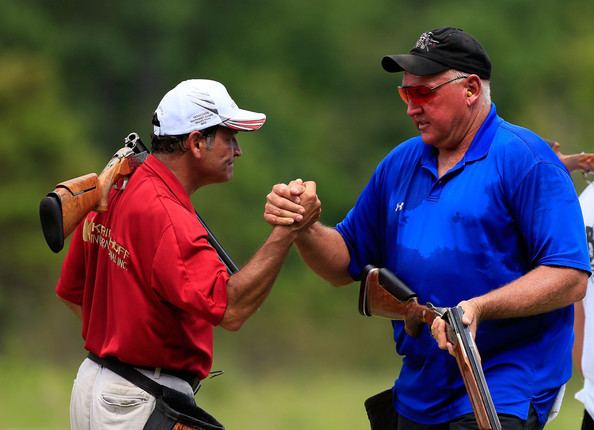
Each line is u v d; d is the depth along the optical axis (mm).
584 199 19578
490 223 17094
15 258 88688
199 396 62000
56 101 102688
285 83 115938
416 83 17312
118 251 16969
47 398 54156
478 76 17344
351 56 119500
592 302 19562
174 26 110562
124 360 17156
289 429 48188
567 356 17703
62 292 18672
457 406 17453
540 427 17469
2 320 84875
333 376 89375
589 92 117625
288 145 110250
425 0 123125
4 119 98125
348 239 18953
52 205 16234
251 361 92500
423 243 17469
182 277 16516
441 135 17375
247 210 101125
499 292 16500
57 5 110375
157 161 17188
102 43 108000
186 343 17250
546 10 122562
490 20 118812
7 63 100688
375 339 97438
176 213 16750
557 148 19906
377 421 18859
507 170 17078
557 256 16734
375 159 114188
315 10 119125
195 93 17109
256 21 117375
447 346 15938
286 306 96312
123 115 108938
